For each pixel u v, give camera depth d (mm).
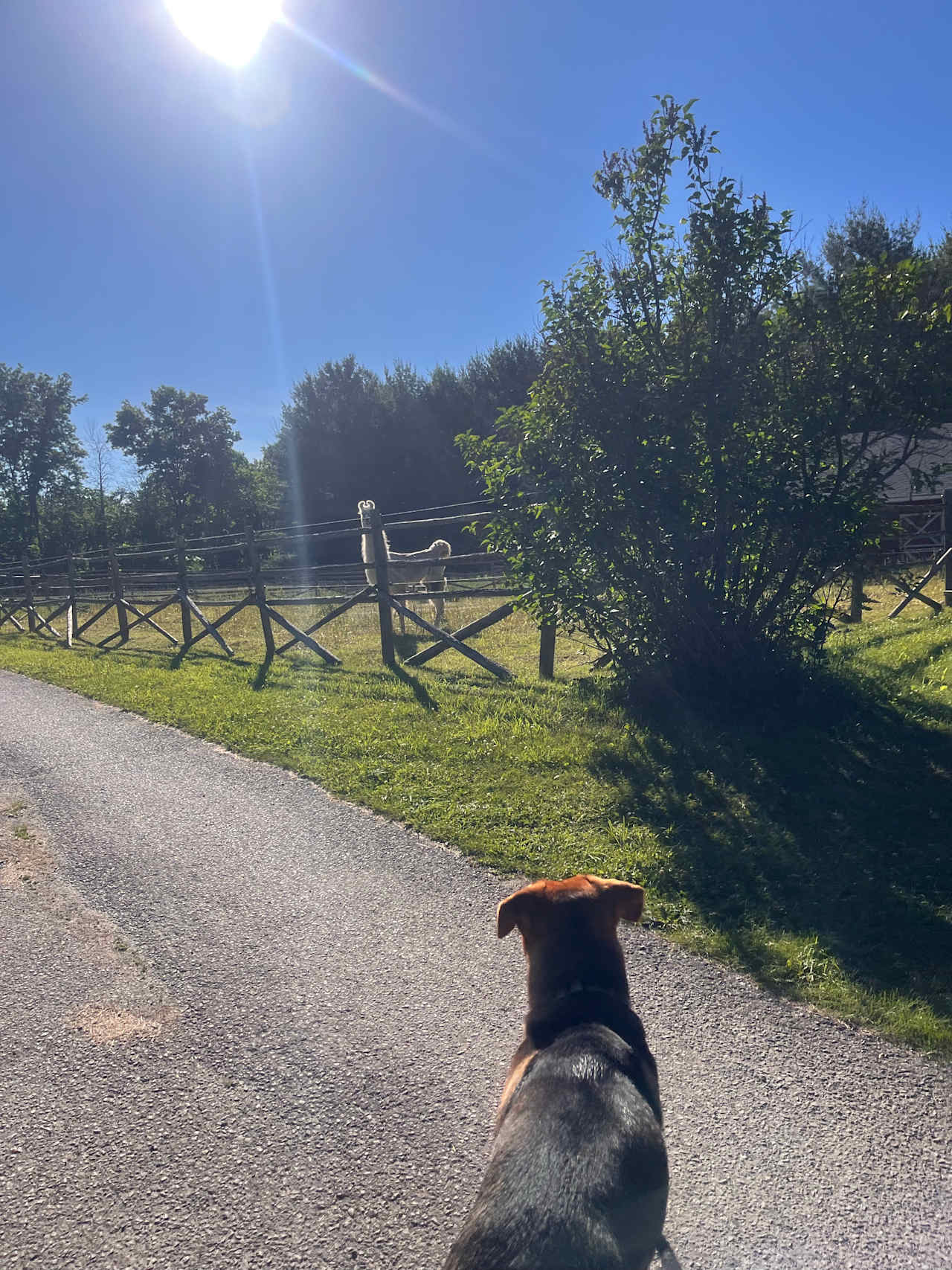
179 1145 2854
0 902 4773
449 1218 2504
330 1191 2627
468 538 34031
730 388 6348
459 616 14688
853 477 6539
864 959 3631
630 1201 1757
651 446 6453
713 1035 3240
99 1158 2811
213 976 3912
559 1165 1772
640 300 6871
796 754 6004
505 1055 3250
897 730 6203
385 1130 2877
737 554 6848
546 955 2668
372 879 4832
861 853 4559
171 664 12516
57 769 7281
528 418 7066
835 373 6230
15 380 51812
